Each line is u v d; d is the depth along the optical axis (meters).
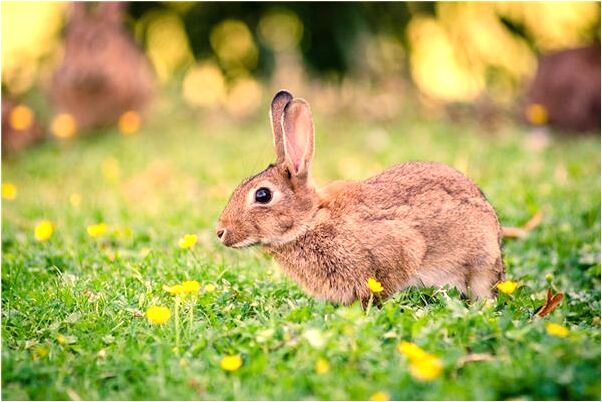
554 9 17.23
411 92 17.11
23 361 5.39
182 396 4.84
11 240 8.76
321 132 15.02
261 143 13.98
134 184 12.27
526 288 7.15
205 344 5.46
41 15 17.19
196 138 15.16
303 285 6.56
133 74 15.84
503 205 9.51
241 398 4.77
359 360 5.04
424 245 6.43
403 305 6.16
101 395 5.01
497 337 5.25
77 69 15.31
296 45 18.05
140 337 5.71
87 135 15.63
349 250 6.36
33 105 15.64
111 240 8.65
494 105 16.28
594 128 14.82
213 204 10.20
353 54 17.33
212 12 18.06
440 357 4.99
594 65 14.92
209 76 18.45
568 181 10.62
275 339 5.35
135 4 17.81
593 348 5.10
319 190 6.60
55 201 10.91
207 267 7.24
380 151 13.29
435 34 18.19
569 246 8.30
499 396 4.73
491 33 17.84
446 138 14.16
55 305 6.36
